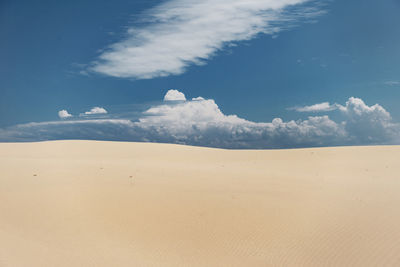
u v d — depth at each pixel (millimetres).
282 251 10812
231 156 38906
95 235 11766
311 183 19812
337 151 37031
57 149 42969
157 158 36438
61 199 15320
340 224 12656
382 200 15539
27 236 11336
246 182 19891
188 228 12516
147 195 16141
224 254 10688
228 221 13141
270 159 34844
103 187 17422
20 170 21969
